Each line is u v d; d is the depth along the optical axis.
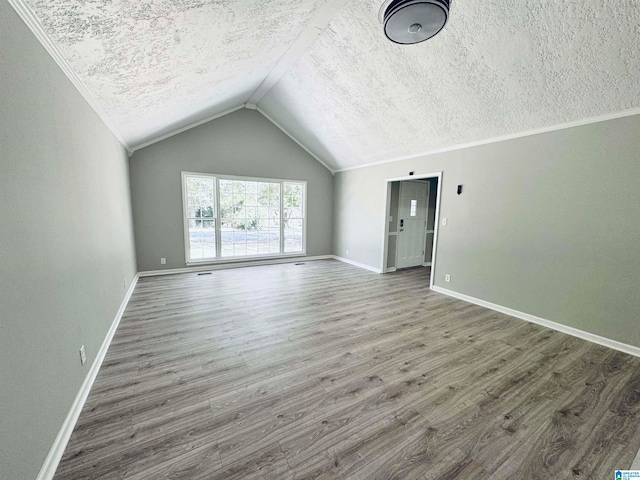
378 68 3.35
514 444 1.56
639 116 2.46
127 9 1.53
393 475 1.36
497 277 3.64
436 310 3.62
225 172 5.71
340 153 6.03
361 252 6.24
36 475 1.24
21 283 1.20
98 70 2.03
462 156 4.00
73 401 1.69
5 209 1.11
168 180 5.20
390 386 2.05
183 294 4.14
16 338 1.15
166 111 3.71
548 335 2.93
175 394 1.93
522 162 3.32
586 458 1.48
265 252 6.40
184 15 1.82
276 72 4.23
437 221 4.41
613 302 2.67
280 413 1.76
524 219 3.33
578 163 2.86
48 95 1.56
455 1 2.32
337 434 1.60
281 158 6.30
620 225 2.61
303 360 2.38
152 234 5.15
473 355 2.51
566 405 1.88
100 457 1.43
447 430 1.65
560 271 3.04
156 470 1.36
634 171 2.51
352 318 3.32
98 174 2.58
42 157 1.45
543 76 2.57
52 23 1.43
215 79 3.36
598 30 2.07
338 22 2.97
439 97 3.35
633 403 1.90
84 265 2.04
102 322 2.46
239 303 3.78
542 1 2.06
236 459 1.43
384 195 5.55
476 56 2.67
